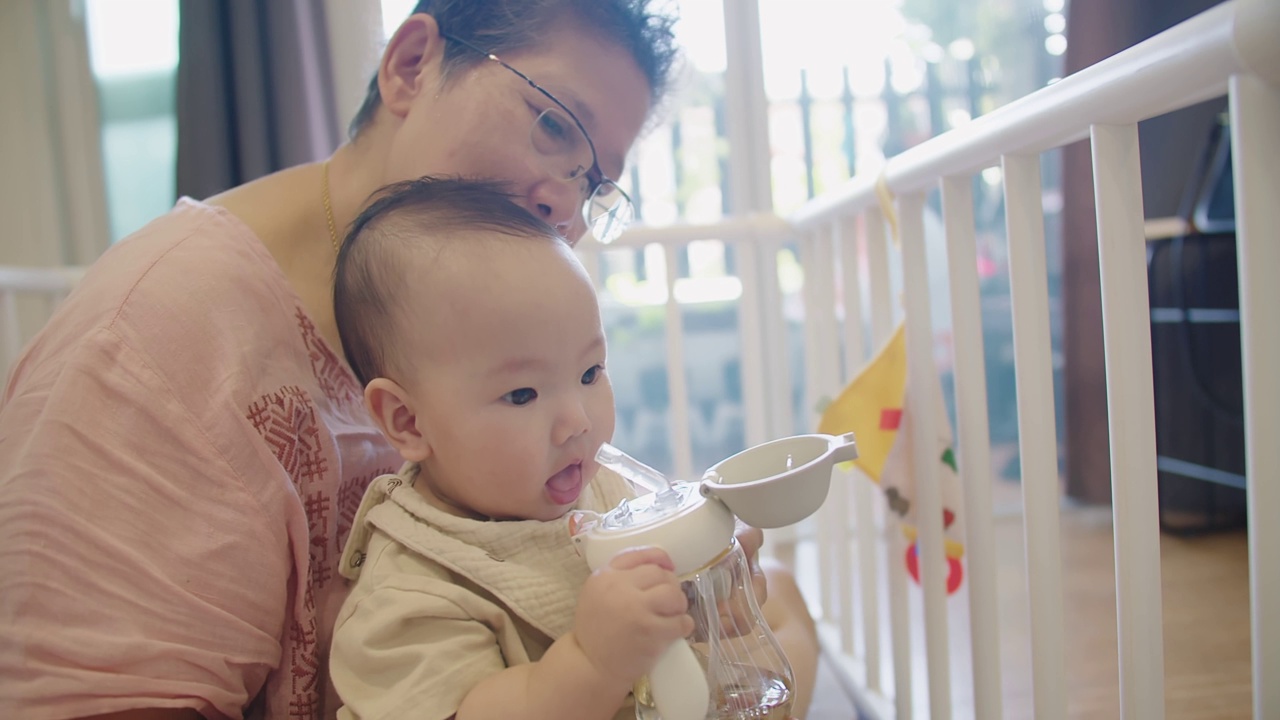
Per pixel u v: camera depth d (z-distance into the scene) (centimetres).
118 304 63
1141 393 54
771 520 52
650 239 148
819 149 216
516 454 62
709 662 53
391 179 80
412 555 65
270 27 165
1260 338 42
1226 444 192
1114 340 54
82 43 200
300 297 73
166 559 60
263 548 64
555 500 65
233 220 72
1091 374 202
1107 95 51
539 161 78
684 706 50
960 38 215
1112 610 144
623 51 79
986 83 217
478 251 62
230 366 65
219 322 66
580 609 52
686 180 217
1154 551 54
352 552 71
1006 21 215
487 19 75
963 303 75
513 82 75
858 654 133
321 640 73
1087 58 184
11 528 58
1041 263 65
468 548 64
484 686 56
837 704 124
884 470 92
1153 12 185
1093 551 173
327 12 167
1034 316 65
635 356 230
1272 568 43
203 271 67
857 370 115
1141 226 54
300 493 70
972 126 69
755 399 171
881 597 163
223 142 167
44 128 200
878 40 214
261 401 67
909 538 92
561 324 61
